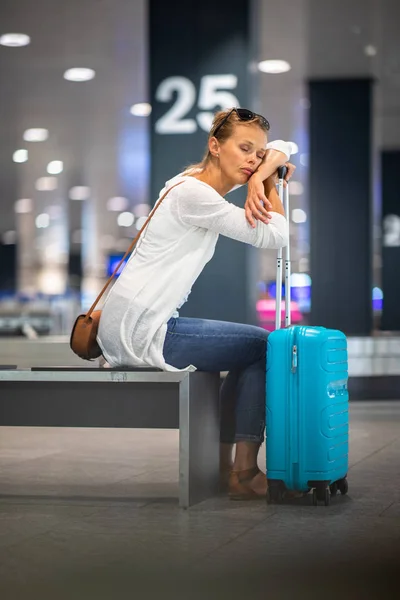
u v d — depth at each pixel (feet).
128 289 12.02
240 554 9.35
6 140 60.85
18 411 12.85
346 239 47.55
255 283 27.89
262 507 12.02
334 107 46.21
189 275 12.14
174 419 12.32
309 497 12.79
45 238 134.41
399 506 12.10
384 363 33.35
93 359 13.14
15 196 90.22
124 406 12.48
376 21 35.53
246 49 27.40
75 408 12.65
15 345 30.73
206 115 27.53
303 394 11.97
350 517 11.34
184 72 27.58
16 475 15.26
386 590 8.00
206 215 11.99
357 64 42.75
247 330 12.65
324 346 11.96
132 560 9.09
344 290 48.06
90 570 8.69
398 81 46.62
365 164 46.60
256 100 28.66
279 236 12.30
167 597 7.75
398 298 72.95
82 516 11.50
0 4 32.04
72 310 75.25
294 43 38.63
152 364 12.14
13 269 137.39
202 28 27.48
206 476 12.78
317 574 8.54
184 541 9.97
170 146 27.66
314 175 46.85
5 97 48.06
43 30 35.55
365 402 31.94
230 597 7.77
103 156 67.05
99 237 133.49
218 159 12.52
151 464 16.66
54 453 18.39
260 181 12.24
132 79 43.96
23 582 8.24
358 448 18.81
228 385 13.41
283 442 12.05
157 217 12.14
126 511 11.81
